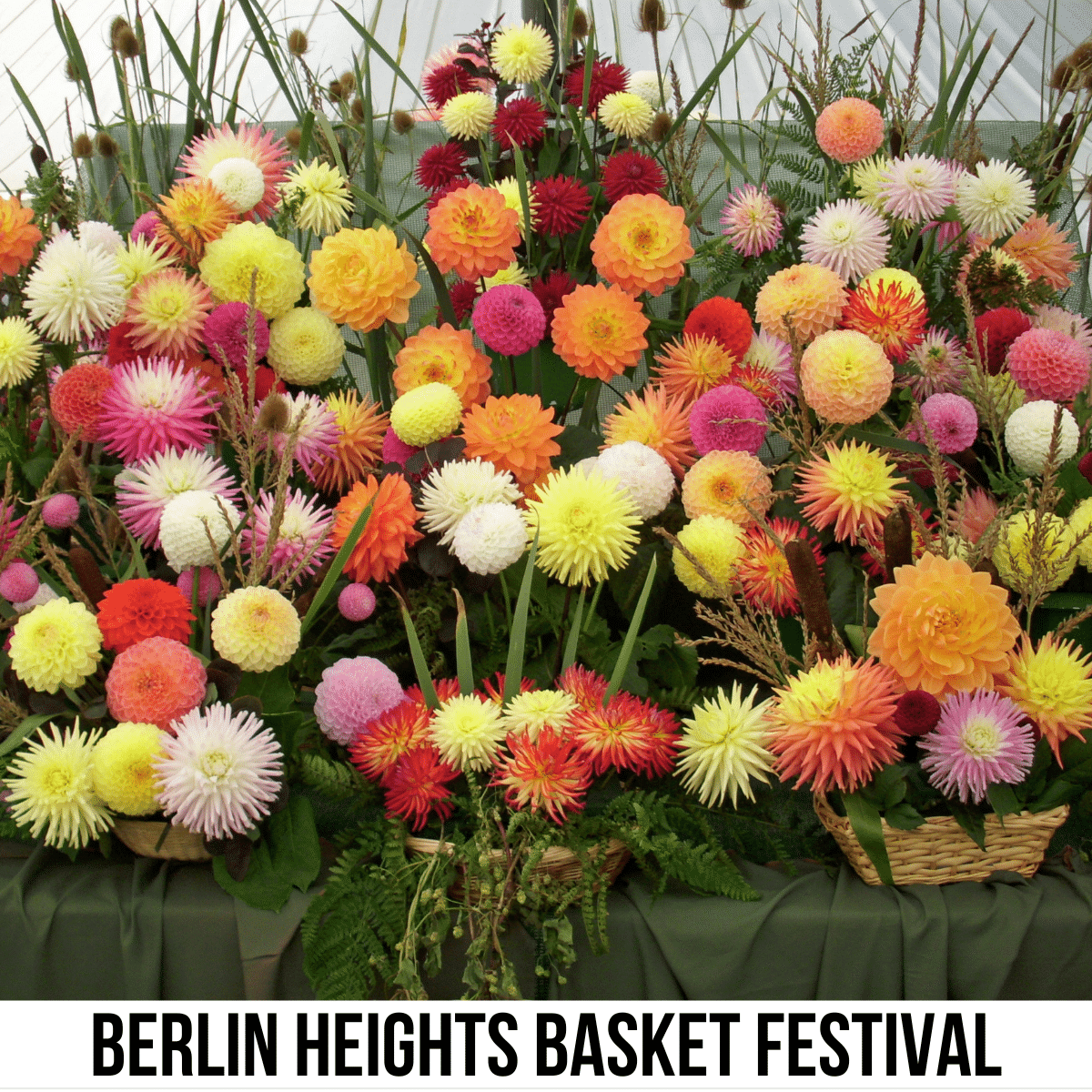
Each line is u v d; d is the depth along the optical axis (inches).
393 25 138.4
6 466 58.7
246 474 51.9
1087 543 51.3
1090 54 73.2
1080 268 84.9
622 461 55.0
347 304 61.3
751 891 47.1
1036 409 56.4
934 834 47.2
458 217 63.1
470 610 57.2
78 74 83.1
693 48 128.3
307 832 49.2
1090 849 51.8
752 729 47.1
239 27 128.9
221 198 63.2
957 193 67.1
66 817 46.1
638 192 68.6
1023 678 47.2
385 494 54.0
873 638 46.3
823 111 72.4
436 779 47.7
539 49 75.7
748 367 62.2
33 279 56.4
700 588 54.2
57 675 47.1
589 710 49.0
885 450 58.0
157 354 59.3
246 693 49.9
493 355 69.9
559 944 44.6
